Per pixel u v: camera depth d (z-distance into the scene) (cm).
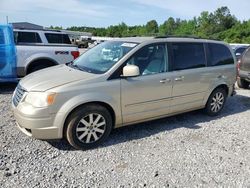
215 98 641
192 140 505
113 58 491
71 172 379
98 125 453
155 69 514
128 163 411
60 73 477
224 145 491
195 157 440
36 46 874
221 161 432
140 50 495
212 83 615
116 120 475
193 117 635
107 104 456
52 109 411
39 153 425
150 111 513
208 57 609
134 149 456
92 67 493
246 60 971
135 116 496
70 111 421
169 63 533
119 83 462
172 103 545
